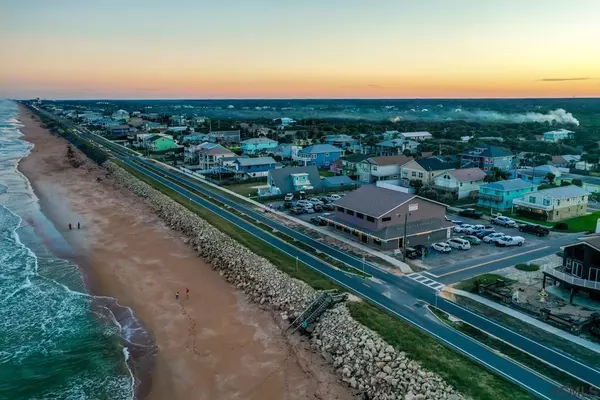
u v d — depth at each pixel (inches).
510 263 1876.2
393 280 1707.7
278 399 1170.0
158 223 2795.3
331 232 2352.4
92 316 1646.2
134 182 3809.1
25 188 3833.7
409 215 2188.7
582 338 1269.7
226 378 1272.1
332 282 1679.4
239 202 3083.2
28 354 1416.1
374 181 3681.1
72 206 3223.4
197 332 1519.4
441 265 1867.6
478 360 1158.3
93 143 6579.7
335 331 1365.7
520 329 1325.0
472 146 5216.5
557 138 6353.3
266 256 1959.9
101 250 2327.8
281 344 1413.6
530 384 1051.9
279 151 4894.2
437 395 1032.8
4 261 2177.7
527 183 2913.4
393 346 1218.0
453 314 1425.9
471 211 2677.2
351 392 1157.1
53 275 2014.0
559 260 1892.2
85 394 1228.5
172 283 1911.9
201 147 4817.9
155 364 1353.3
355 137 6378.0
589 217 2628.0
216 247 2212.1
